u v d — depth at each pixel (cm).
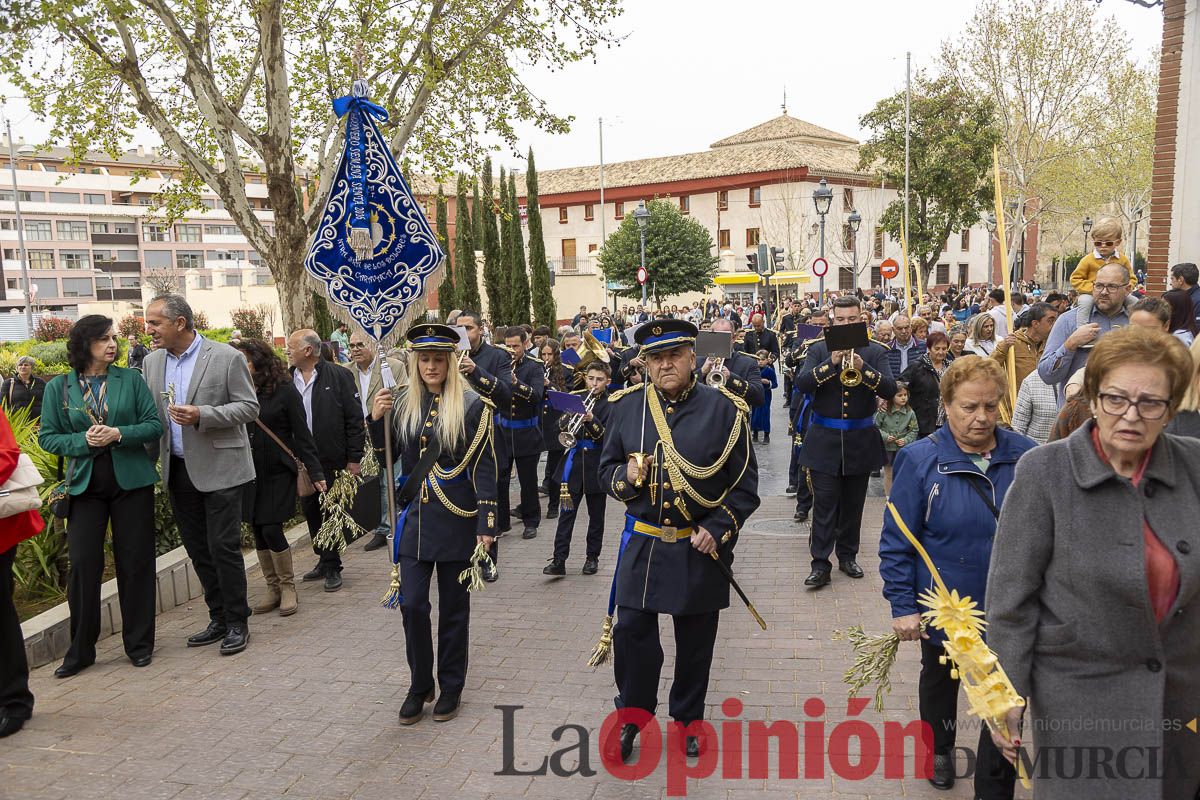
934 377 942
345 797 402
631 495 417
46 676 551
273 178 1153
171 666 562
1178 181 1111
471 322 846
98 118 1251
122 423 551
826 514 683
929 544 367
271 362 658
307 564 802
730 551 427
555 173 7006
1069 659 261
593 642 586
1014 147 3453
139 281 7456
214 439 585
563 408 714
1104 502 255
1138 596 247
